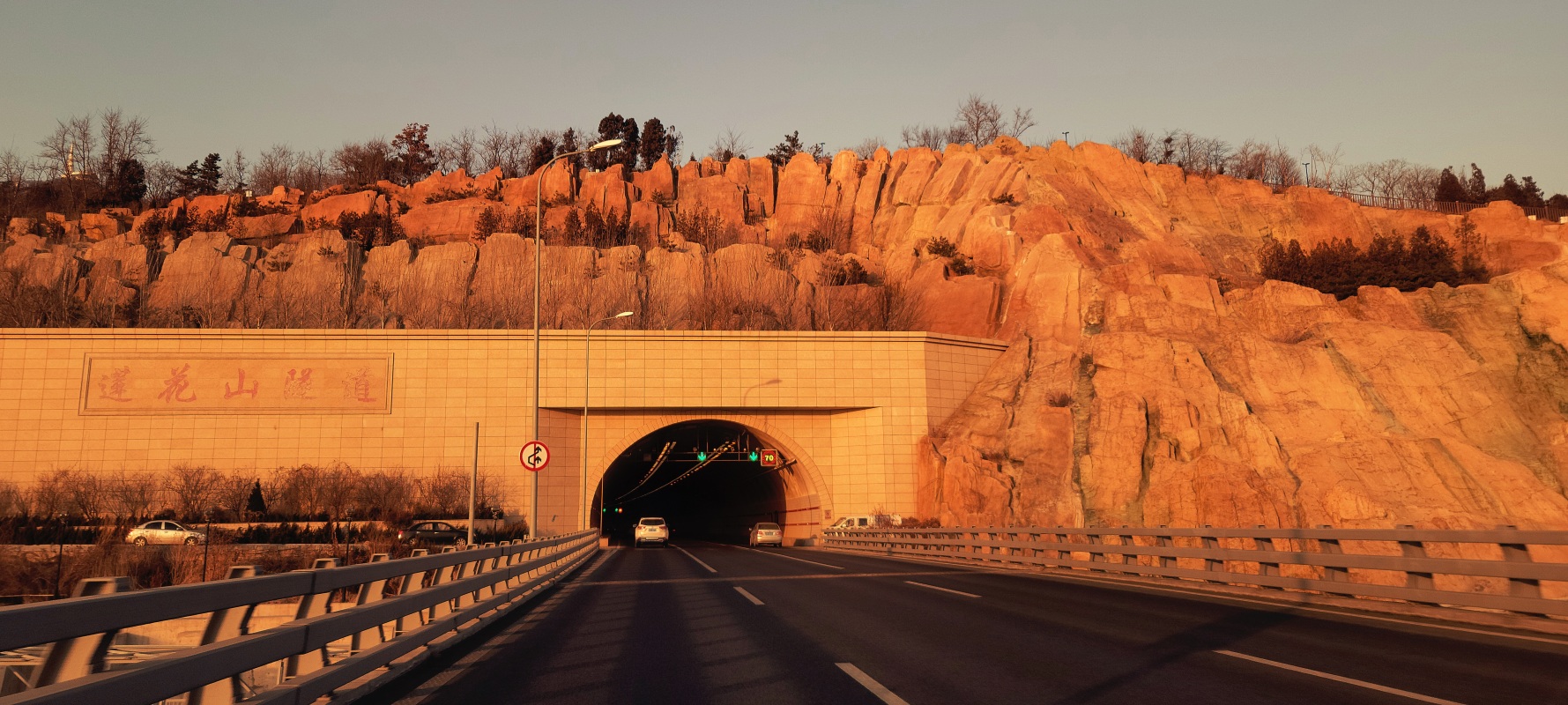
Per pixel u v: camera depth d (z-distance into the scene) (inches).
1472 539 465.4
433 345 2069.4
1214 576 704.4
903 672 342.3
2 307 2623.0
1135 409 1940.2
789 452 2208.4
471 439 2044.8
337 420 2009.1
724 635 456.8
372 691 313.9
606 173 4050.2
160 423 1964.8
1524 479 1678.2
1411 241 2832.2
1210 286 2378.2
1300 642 406.3
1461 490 1668.3
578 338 2119.8
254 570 231.9
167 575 1370.6
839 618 526.3
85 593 167.8
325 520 1838.1
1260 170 4643.2
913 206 3777.1
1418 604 508.4
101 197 4473.4
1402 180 4712.1
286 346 2023.9
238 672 213.8
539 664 374.0
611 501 3934.5
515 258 3065.9
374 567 328.8
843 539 1878.7
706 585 805.9
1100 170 3698.3
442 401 2052.2
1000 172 3528.5
